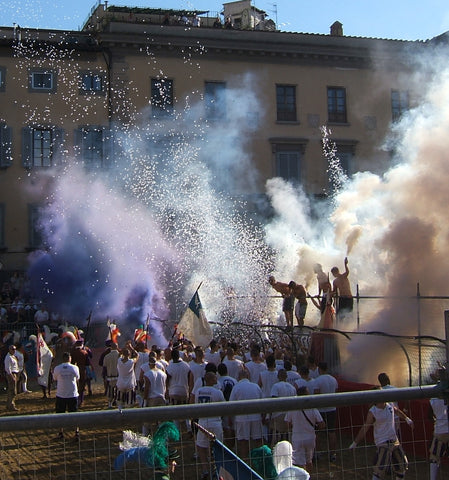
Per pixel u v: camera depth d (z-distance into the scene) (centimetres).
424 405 1134
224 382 1188
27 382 2062
